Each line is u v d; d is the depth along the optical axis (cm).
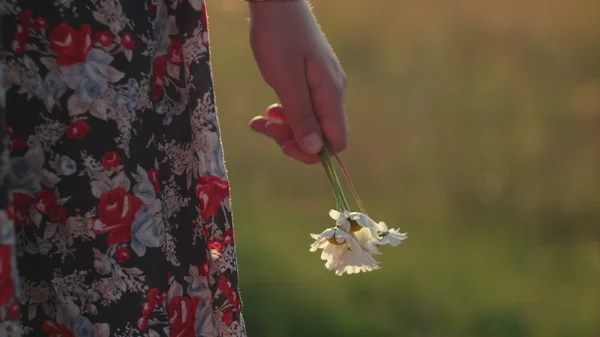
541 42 633
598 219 416
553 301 318
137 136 118
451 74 605
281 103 141
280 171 484
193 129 128
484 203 433
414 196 449
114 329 115
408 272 337
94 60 112
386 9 673
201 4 127
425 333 293
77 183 112
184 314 128
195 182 129
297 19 138
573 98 557
